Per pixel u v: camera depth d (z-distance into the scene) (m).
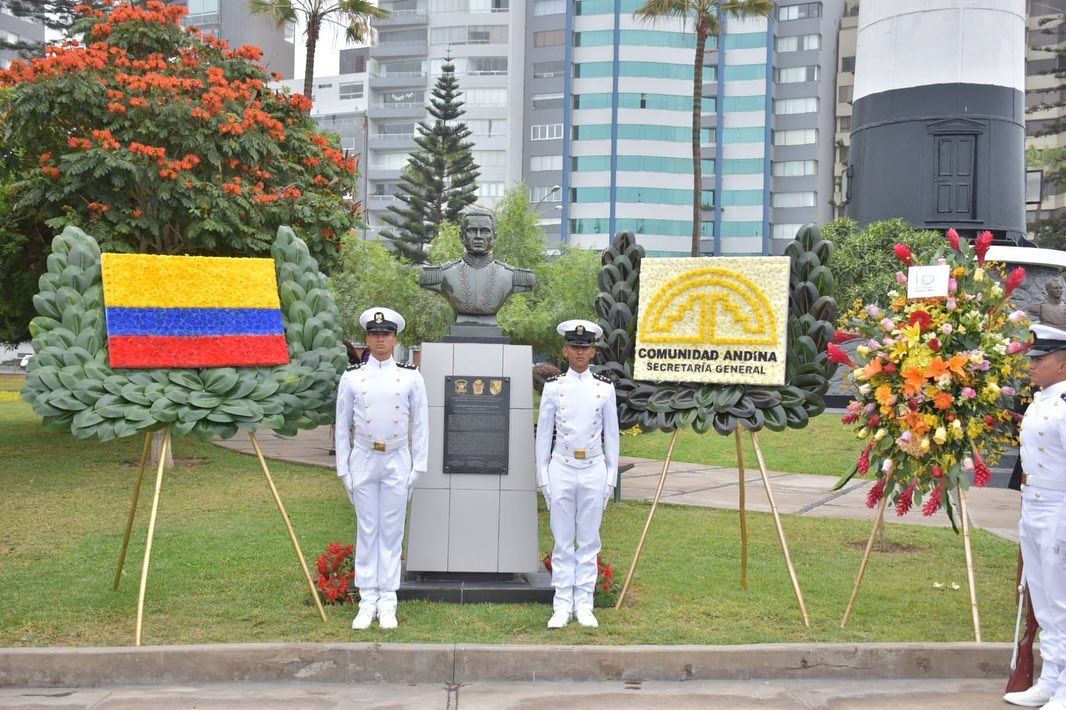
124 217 12.80
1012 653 5.90
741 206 59.44
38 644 5.91
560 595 6.50
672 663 5.80
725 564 8.35
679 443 17.39
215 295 6.88
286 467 13.93
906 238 20.39
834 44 61.66
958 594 7.47
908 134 21.88
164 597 6.99
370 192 64.81
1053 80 58.78
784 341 6.95
